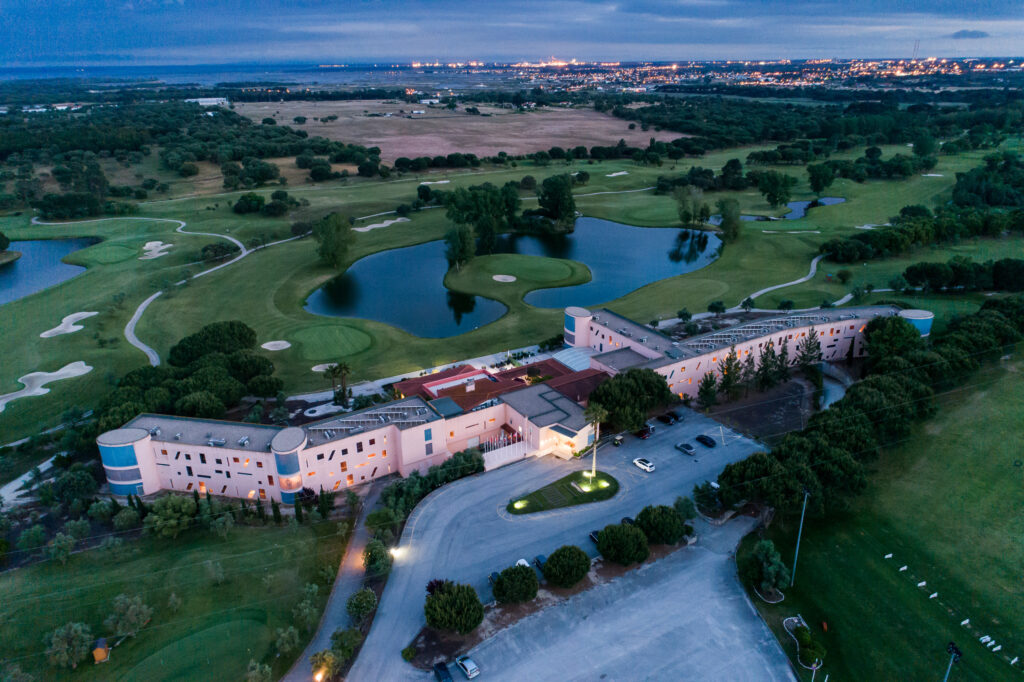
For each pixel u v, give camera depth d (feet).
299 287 552.41
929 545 240.94
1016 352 389.39
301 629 202.59
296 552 234.17
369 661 192.34
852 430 275.18
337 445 272.10
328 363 402.11
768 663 192.13
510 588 205.98
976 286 500.33
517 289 555.69
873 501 264.72
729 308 492.13
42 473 288.92
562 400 320.91
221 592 215.72
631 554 222.69
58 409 346.33
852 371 383.45
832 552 236.63
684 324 456.45
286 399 351.87
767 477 247.29
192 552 233.14
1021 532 247.29
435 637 200.64
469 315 507.30
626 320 401.49
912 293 503.61
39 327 457.68
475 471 283.79
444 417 297.53
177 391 318.04
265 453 262.06
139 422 285.02
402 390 342.23
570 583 215.10
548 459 295.07
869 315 399.24
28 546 233.96
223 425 284.00
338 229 585.63
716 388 344.28
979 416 324.80
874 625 206.08
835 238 617.62
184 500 247.50
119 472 267.18
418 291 562.66
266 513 261.03
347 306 524.52
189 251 635.25
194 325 464.65
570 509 260.21
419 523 252.83
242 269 589.73
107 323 465.88
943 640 200.95
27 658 190.80
